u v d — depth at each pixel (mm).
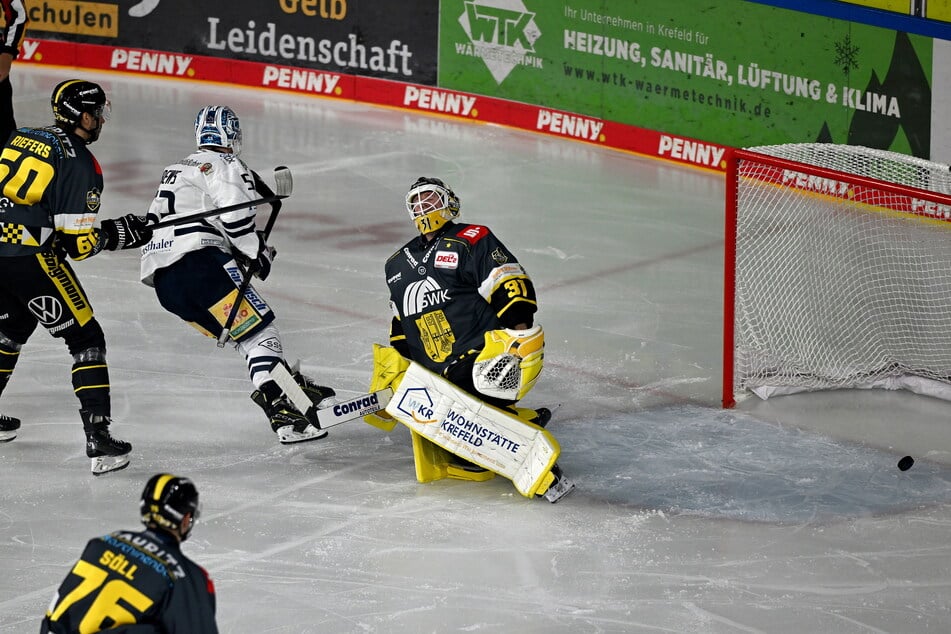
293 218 28656
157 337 21891
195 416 18844
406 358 17344
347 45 38375
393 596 13734
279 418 17344
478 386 16109
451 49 37219
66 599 8891
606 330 23125
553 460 15906
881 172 23281
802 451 18344
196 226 17344
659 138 34844
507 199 30688
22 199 15914
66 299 16422
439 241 16391
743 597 13867
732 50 33438
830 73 32438
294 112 37250
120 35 39719
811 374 21078
